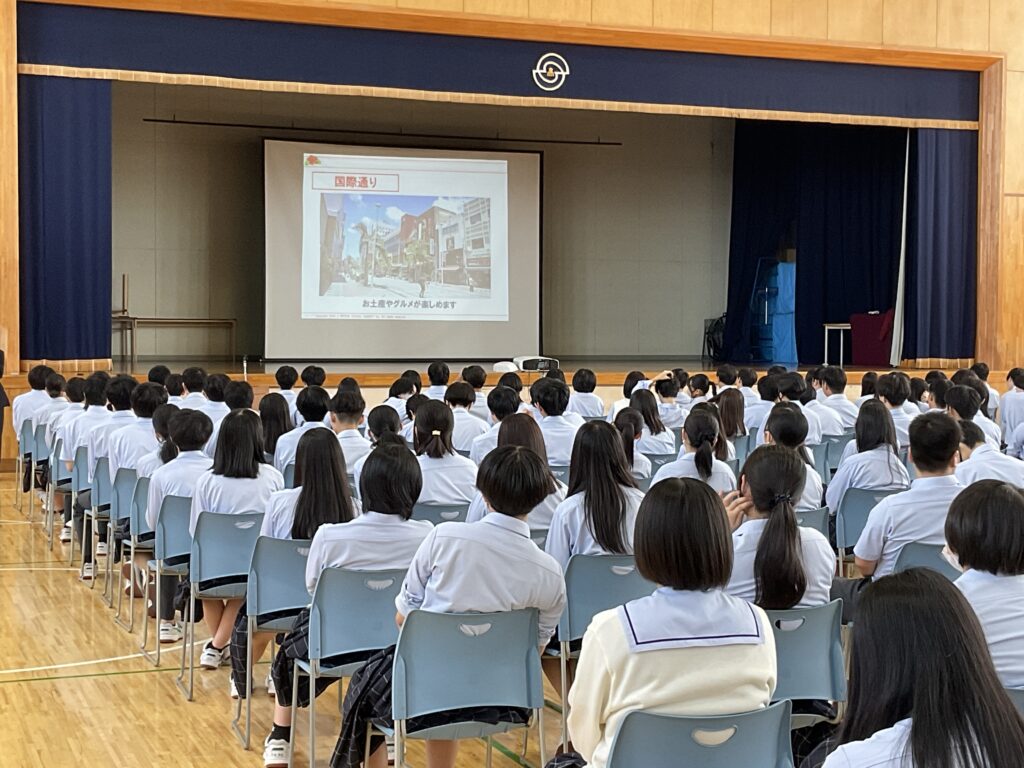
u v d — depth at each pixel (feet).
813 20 45.24
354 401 20.22
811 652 11.00
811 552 11.50
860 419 18.74
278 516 14.67
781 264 63.67
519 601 10.97
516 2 42.11
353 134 60.59
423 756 14.55
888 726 5.55
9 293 38.04
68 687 17.17
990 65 47.47
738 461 21.02
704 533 7.95
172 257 59.06
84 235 39.27
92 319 39.58
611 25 42.96
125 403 24.30
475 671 10.95
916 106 47.26
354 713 11.71
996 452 17.37
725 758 7.97
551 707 15.80
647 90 44.16
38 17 38.29
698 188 68.03
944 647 5.43
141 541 19.40
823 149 60.03
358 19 40.83
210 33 39.83
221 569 16.07
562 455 21.66
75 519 24.76
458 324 57.00
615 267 66.80
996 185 47.70
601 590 13.34
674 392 28.84
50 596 22.72
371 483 12.67
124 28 39.01
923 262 48.52
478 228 57.31
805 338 60.85
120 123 58.08
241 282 60.03
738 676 7.97
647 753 7.82
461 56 42.27
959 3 46.78
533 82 43.01
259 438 16.58
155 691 16.99
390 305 56.13
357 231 55.67
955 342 49.14
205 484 16.31
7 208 37.93
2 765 14.08
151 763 14.20
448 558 10.88
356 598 12.58
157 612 18.26
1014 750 5.27
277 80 40.52
